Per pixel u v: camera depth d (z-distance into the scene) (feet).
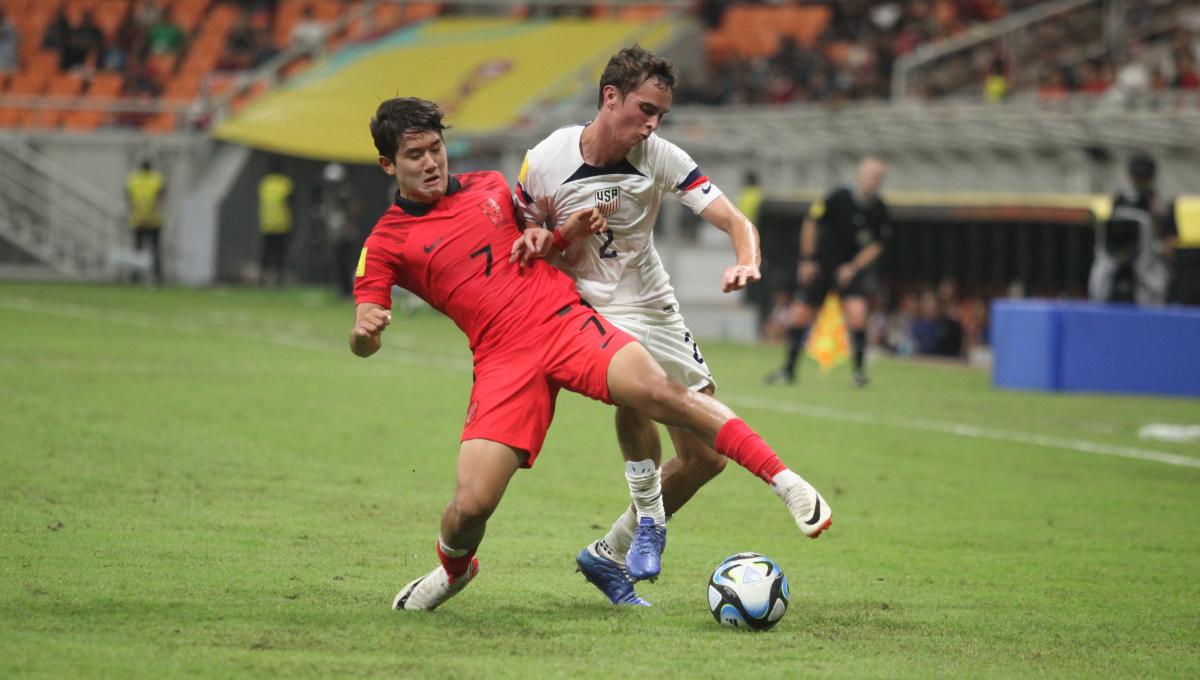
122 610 59.77
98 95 376.07
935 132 263.29
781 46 345.51
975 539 86.17
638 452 64.54
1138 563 80.02
